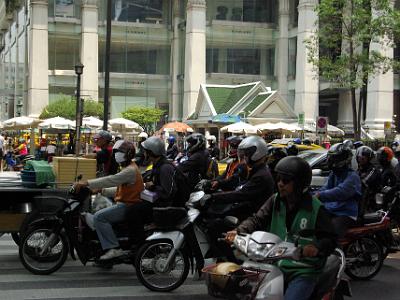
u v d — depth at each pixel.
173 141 20.95
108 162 10.32
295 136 34.78
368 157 9.65
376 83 44.03
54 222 7.67
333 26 24.53
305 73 48.53
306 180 4.11
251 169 6.94
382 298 7.21
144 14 53.97
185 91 50.88
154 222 7.10
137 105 50.41
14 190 8.16
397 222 10.10
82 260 7.48
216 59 53.38
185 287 7.45
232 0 53.91
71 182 8.91
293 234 4.20
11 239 10.81
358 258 8.02
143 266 7.16
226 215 6.98
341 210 7.33
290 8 53.66
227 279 3.95
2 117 72.62
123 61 53.34
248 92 36.81
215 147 21.12
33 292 6.97
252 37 54.09
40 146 28.17
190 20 50.56
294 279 4.06
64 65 50.75
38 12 48.75
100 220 7.27
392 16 22.97
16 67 60.53
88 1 49.66
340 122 51.47
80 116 21.17
